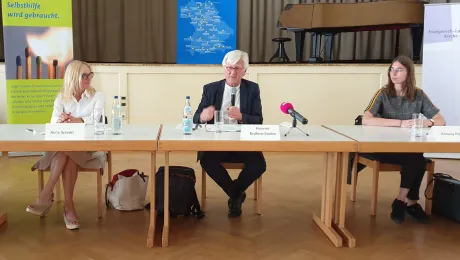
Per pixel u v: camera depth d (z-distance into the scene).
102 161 3.20
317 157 5.52
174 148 2.53
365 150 2.60
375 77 5.92
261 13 7.96
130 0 7.80
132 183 3.42
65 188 3.03
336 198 3.09
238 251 2.71
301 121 2.78
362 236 2.98
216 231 3.03
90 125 3.12
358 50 7.95
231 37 6.89
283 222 3.23
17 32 4.96
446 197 3.30
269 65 5.90
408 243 2.88
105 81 5.80
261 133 2.66
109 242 2.81
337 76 5.93
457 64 5.27
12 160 5.14
